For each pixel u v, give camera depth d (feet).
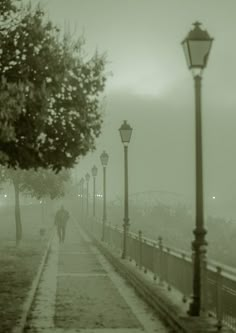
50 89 39.24
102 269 66.54
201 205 34.58
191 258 37.42
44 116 38.91
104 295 46.68
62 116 42.24
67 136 42.29
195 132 35.12
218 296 30.76
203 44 34.12
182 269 40.14
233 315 28.27
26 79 37.22
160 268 48.14
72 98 42.01
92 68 42.93
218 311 30.76
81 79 42.50
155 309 40.32
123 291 49.06
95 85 43.16
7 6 40.37
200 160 34.91
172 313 34.99
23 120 39.60
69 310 39.83
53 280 56.08
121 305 42.01
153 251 52.26
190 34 34.30
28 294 44.55
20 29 39.58
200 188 34.71
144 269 55.67
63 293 47.57
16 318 34.94
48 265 70.23
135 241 65.16
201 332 29.27
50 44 39.83
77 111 42.34
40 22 39.73
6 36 39.96
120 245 81.61
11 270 60.80
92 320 36.35
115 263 70.28
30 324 34.88
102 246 93.20
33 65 39.09
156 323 35.60
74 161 44.16
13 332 30.96
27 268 62.90
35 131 40.11
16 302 40.78
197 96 34.88
